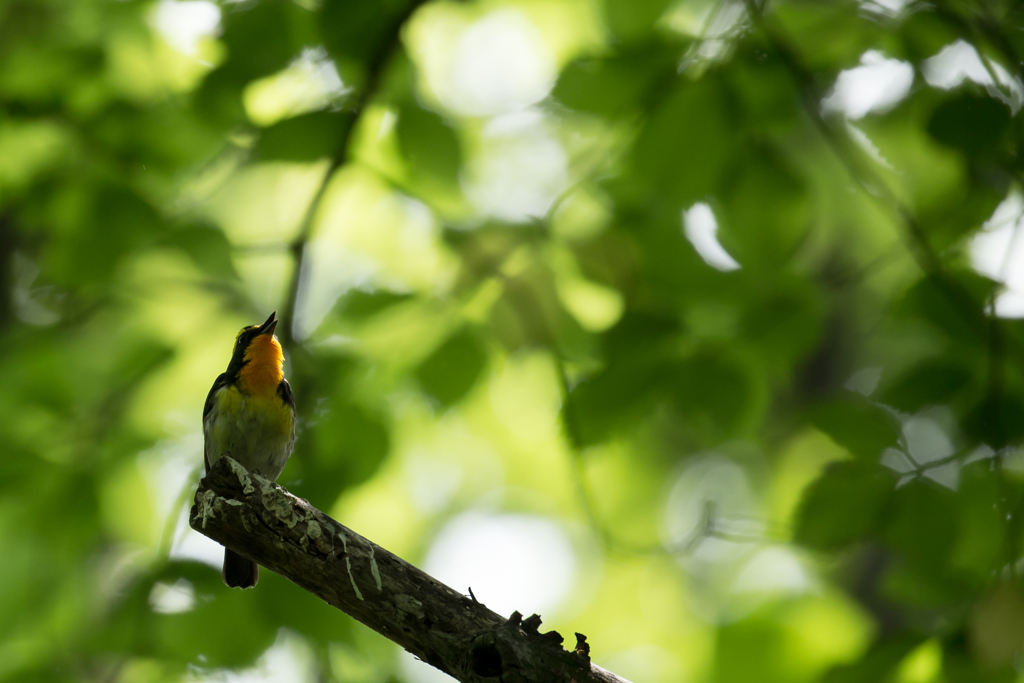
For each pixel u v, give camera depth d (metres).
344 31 8.41
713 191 8.00
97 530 9.17
